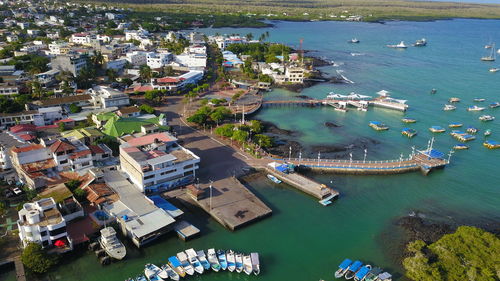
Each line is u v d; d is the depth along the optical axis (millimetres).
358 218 140500
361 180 168250
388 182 167375
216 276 109562
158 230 120188
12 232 121500
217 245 122312
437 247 118125
